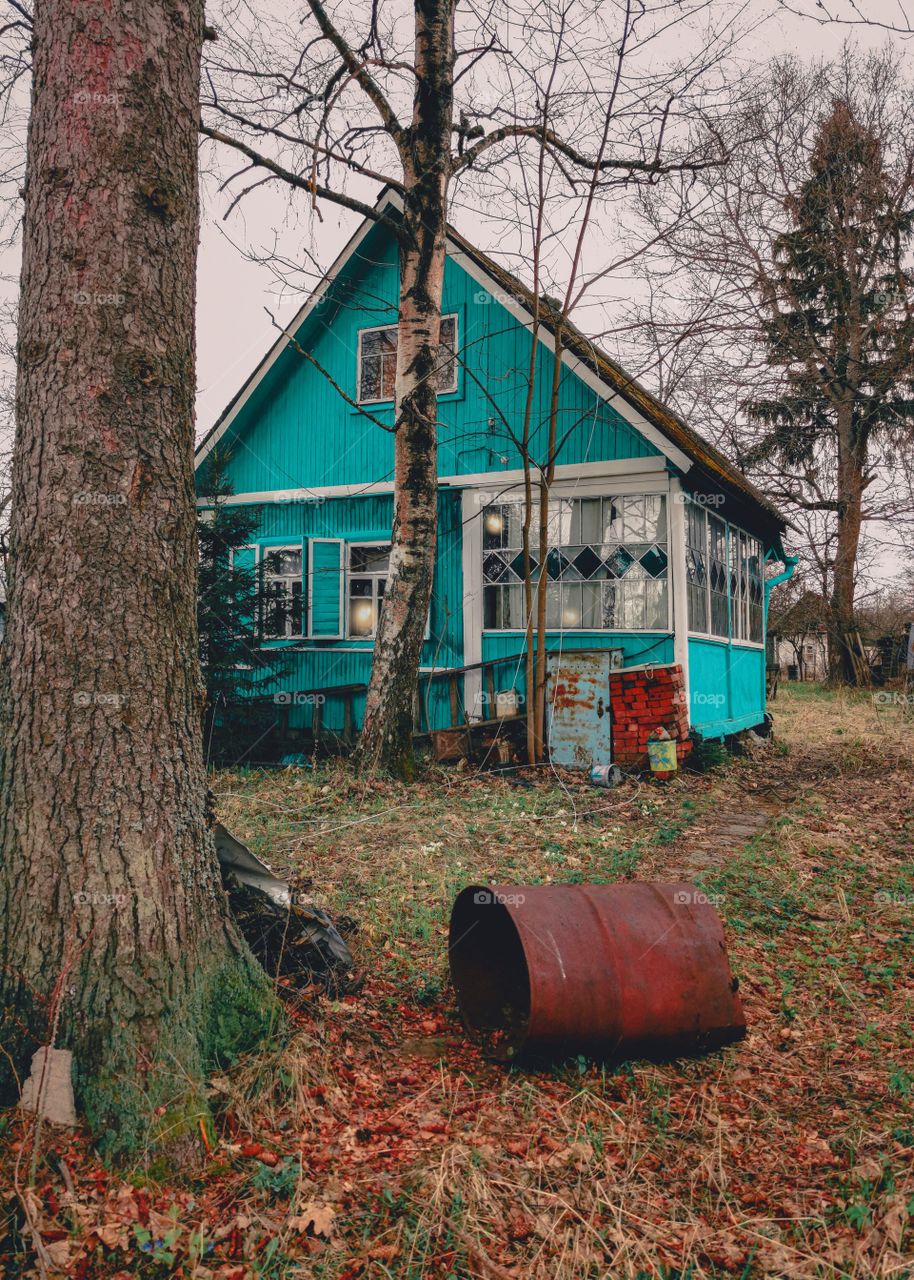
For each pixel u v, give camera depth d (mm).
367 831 7688
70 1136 2939
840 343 23188
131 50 3357
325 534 13617
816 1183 3133
